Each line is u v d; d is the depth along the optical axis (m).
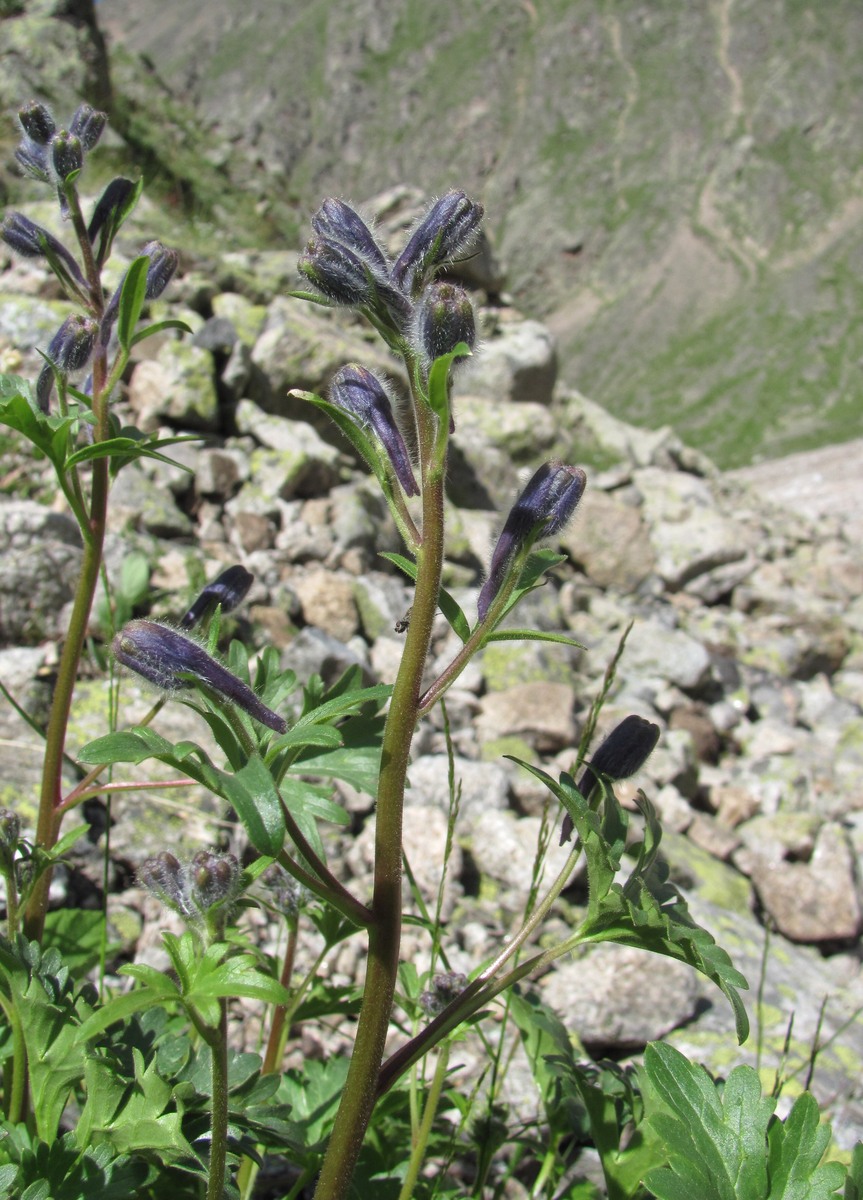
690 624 8.48
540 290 159.25
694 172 161.62
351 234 2.17
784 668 8.23
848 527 12.24
